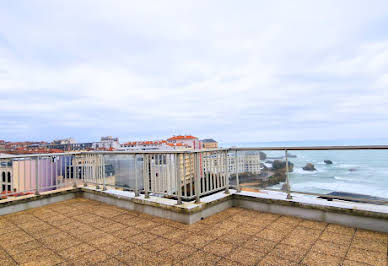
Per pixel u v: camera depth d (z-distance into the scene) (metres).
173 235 3.43
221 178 4.96
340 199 3.97
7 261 2.75
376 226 3.31
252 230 3.52
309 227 3.56
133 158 5.11
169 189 4.38
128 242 3.23
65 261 2.71
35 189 5.57
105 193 5.62
